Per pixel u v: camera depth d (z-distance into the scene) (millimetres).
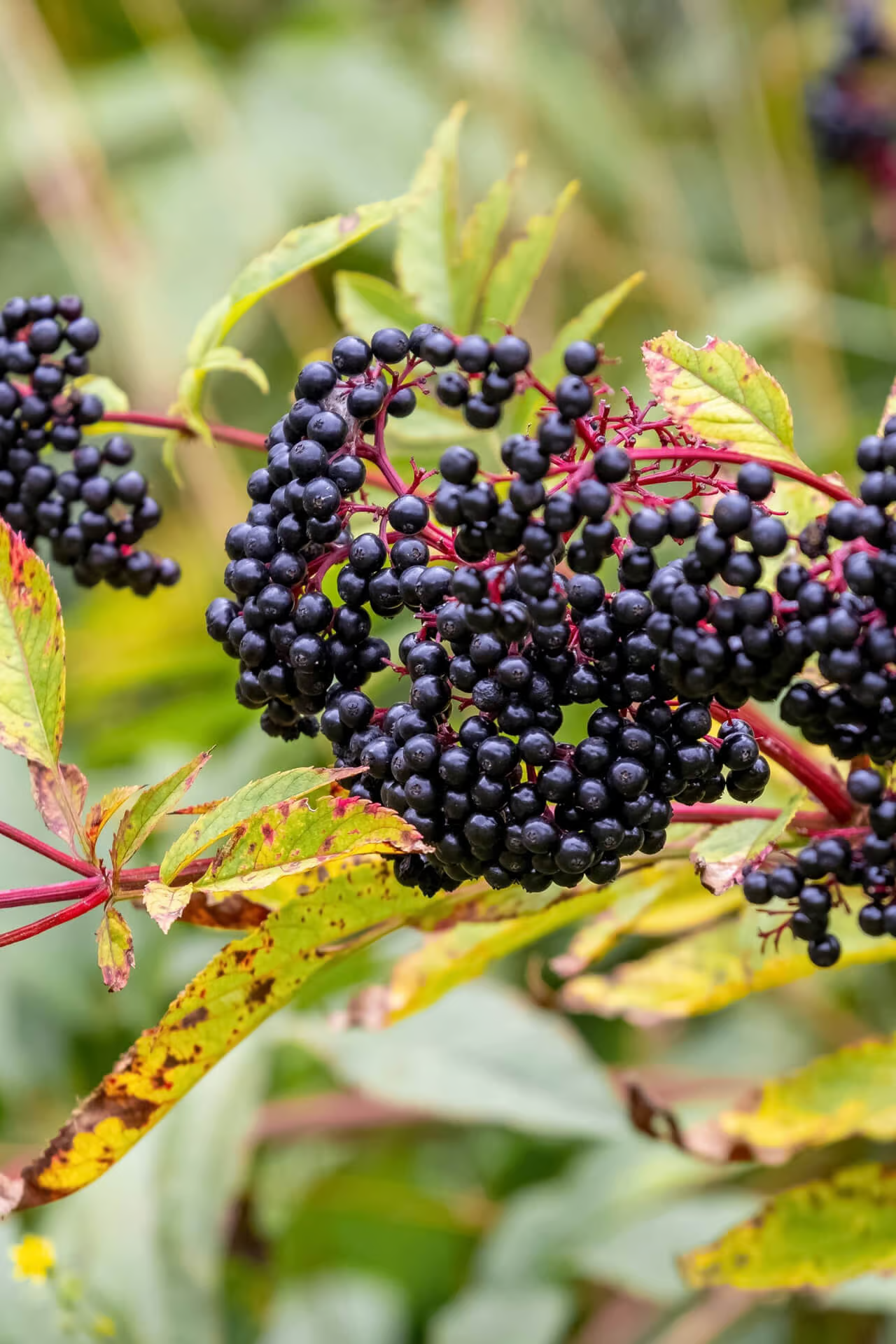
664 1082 796
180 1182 735
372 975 779
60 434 613
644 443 656
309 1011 782
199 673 968
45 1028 816
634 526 528
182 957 822
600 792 532
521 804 532
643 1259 766
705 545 526
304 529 544
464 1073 759
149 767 880
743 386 559
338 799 539
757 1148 636
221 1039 573
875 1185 637
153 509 622
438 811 537
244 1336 853
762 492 528
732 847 563
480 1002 784
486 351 532
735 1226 639
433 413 674
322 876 584
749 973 637
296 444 547
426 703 535
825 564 540
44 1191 572
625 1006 644
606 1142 813
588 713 754
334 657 548
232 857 546
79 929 826
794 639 528
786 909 581
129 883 559
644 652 530
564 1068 763
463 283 682
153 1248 726
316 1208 853
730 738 543
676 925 636
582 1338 838
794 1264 634
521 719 532
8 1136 839
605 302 667
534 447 526
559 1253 781
